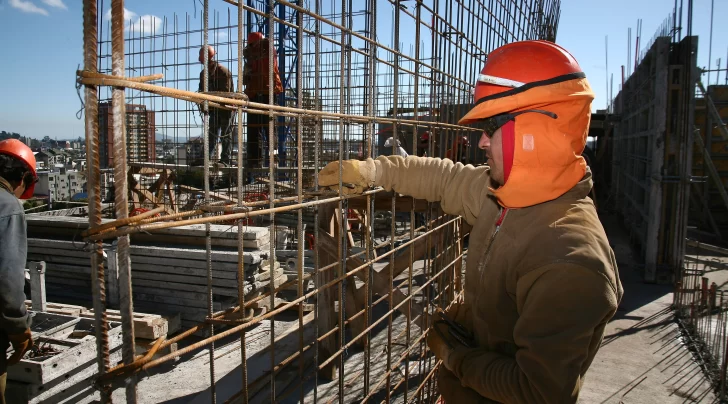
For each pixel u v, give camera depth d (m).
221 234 4.57
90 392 3.15
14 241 2.38
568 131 1.37
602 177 15.48
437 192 2.27
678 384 4.22
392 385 3.54
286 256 6.23
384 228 8.52
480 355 1.59
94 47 0.94
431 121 2.77
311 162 5.37
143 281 4.46
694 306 5.34
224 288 4.30
